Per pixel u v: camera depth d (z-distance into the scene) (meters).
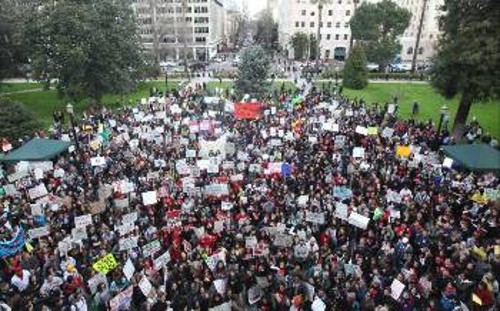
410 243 15.99
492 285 13.05
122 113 35.47
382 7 76.06
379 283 13.19
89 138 28.92
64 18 39.34
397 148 23.55
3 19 45.47
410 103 48.16
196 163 22.19
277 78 64.38
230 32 174.25
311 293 13.13
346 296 12.95
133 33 46.34
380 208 17.77
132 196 19.17
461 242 15.48
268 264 14.29
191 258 14.77
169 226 16.23
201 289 13.22
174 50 108.06
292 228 16.33
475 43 29.17
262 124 30.92
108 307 12.61
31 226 16.55
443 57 31.80
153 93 46.47
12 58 48.00
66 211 17.55
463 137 31.81
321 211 17.56
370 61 76.19
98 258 14.20
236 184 19.88
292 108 36.78
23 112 32.97
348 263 14.27
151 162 23.30
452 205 18.73
